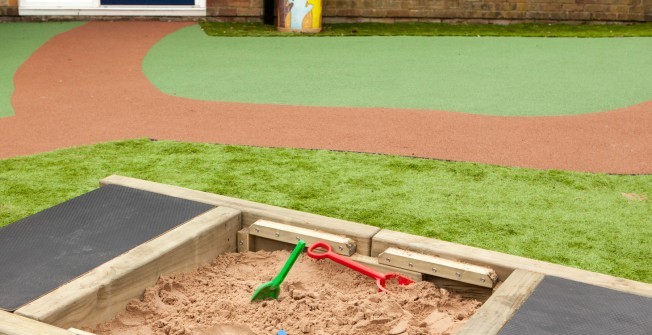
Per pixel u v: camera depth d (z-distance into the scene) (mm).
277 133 6980
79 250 2957
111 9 13758
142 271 2887
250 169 5867
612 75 10039
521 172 5930
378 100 8422
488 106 8203
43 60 10508
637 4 14477
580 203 5266
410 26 13891
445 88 9117
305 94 8695
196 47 11648
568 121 7594
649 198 5402
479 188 5527
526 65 10656
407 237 3221
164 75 9688
